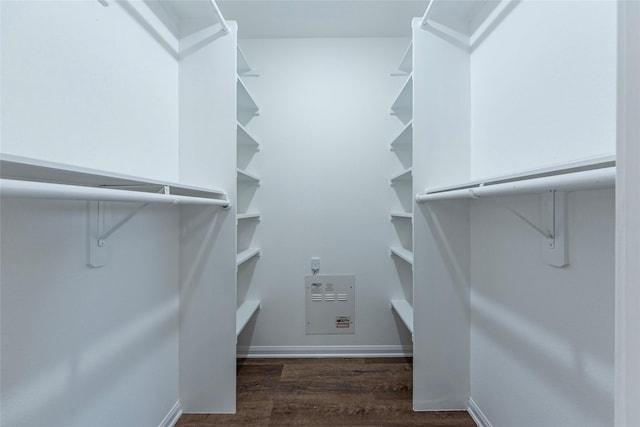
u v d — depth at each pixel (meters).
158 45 1.41
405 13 1.92
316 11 1.90
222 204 1.47
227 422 1.53
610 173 0.53
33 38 0.80
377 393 1.75
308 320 2.21
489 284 1.42
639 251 0.31
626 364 0.32
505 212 1.30
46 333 0.86
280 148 2.20
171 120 1.53
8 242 0.77
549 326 1.04
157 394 1.40
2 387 0.75
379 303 2.20
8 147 0.75
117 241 1.13
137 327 1.25
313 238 2.21
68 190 0.56
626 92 0.32
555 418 1.01
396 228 2.21
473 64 1.57
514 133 1.22
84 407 0.98
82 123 0.96
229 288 1.60
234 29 1.59
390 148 2.20
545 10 1.04
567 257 0.96
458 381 1.61
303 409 1.62
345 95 2.21
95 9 1.01
